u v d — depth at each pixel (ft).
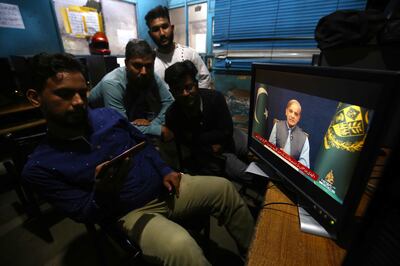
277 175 2.86
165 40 6.12
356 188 1.71
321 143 2.07
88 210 2.56
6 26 6.75
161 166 3.61
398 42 2.57
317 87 2.02
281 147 2.67
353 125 1.72
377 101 1.46
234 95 8.16
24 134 5.69
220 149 4.94
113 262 4.13
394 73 1.34
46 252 4.33
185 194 3.38
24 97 6.15
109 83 4.64
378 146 1.52
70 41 8.20
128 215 3.04
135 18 10.11
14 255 4.29
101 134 3.12
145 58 4.33
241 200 3.40
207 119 4.68
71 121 2.65
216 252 4.23
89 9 8.46
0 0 6.50
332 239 2.02
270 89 2.69
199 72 7.06
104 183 2.33
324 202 2.09
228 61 7.80
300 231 2.12
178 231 2.62
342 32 2.91
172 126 4.80
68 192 2.69
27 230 4.89
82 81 2.66
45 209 5.49
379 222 1.27
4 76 5.90
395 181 1.17
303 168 2.34
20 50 7.14
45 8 7.41
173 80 3.85
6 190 6.26
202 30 9.71
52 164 2.64
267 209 2.42
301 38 6.35
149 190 3.27
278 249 1.93
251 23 7.05
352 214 1.80
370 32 2.71
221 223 3.47
